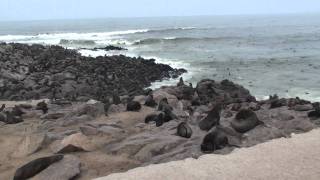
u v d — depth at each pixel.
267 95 27.22
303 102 18.03
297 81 31.59
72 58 39.62
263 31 95.81
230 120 13.45
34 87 27.23
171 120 14.10
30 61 37.81
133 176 9.80
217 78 34.09
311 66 38.91
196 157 10.73
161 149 11.45
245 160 10.45
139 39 72.50
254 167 10.02
